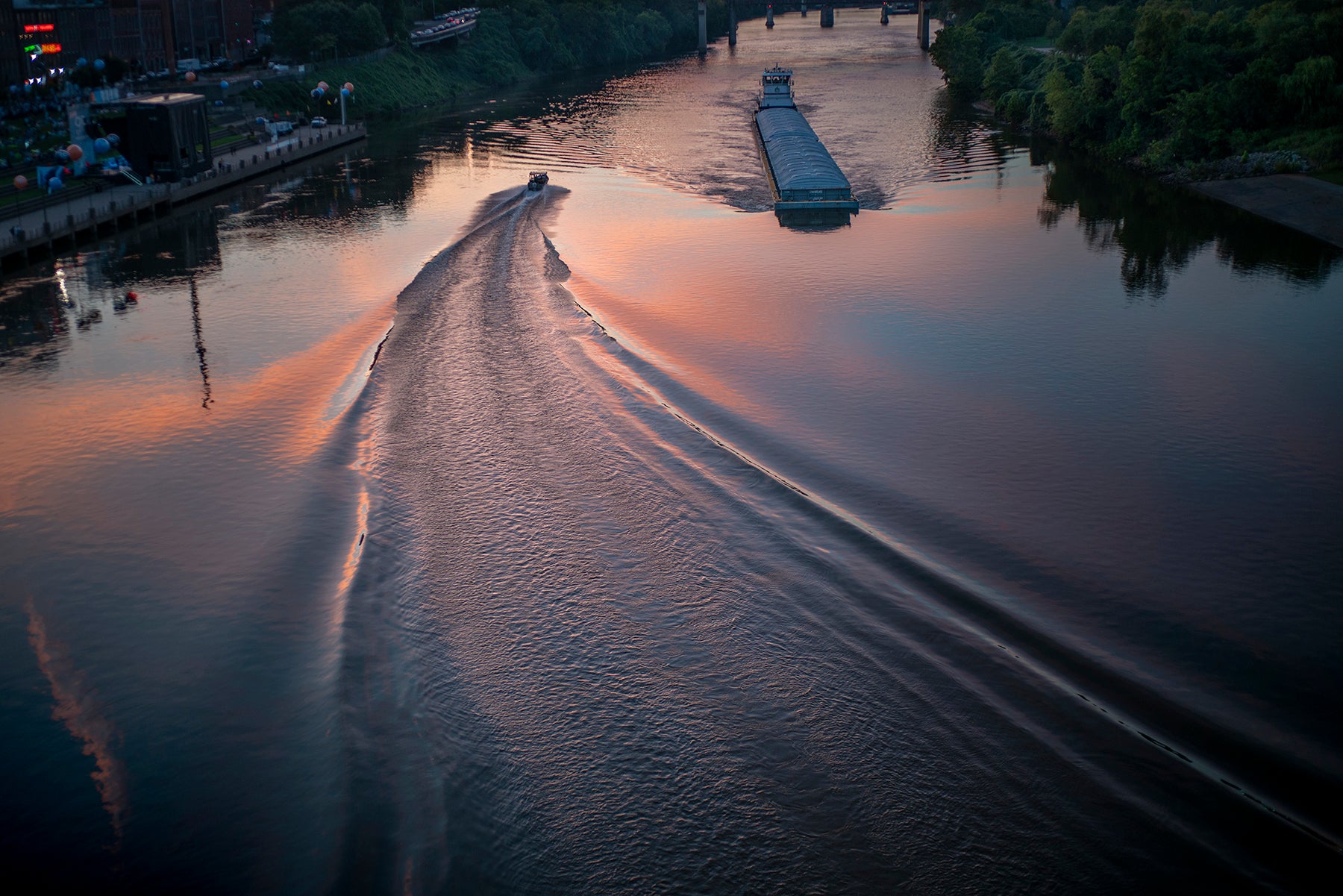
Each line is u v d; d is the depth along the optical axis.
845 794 31.17
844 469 48.69
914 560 41.62
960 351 63.16
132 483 49.00
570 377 59.62
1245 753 31.80
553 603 40.03
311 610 39.66
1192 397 55.97
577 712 34.53
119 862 28.81
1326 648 36.12
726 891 28.27
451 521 45.50
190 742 33.12
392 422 54.69
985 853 29.05
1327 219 94.56
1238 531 43.09
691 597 40.25
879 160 129.00
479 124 166.62
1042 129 147.00
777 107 154.38
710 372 60.00
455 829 29.95
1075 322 68.44
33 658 37.16
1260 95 120.62
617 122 164.50
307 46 187.50
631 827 30.22
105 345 67.00
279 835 29.67
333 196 112.38
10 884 28.16
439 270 80.50
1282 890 27.48
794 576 41.19
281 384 60.03
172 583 41.25
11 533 44.97
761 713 34.34
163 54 177.00
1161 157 120.50
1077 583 39.84
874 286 76.19
